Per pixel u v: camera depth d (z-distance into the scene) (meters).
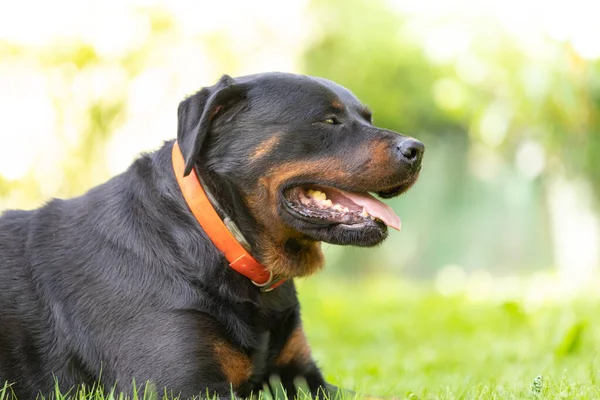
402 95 28.86
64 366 4.86
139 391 4.62
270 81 5.14
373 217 5.02
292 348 5.33
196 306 4.79
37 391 4.88
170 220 4.97
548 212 30.50
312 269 5.33
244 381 4.98
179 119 5.03
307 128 5.05
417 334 11.48
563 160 23.78
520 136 24.30
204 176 5.07
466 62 21.36
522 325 11.38
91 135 14.26
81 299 4.88
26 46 13.51
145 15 14.16
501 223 32.81
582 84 18.66
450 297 16.84
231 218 5.04
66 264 5.00
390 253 32.19
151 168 5.19
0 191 13.82
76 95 13.95
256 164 5.03
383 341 10.80
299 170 5.05
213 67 14.95
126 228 4.99
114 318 4.79
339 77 27.03
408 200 32.34
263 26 15.96
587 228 24.66
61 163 13.95
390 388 5.96
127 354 4.71
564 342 8.04
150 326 4.73
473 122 23.72
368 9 28.12
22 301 4.98
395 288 21.28
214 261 4.93
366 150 5.03
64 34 13.59
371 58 27.78
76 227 5.14
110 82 14.06
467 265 32.94
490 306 14.62
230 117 5.09
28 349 4.91
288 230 5.12
